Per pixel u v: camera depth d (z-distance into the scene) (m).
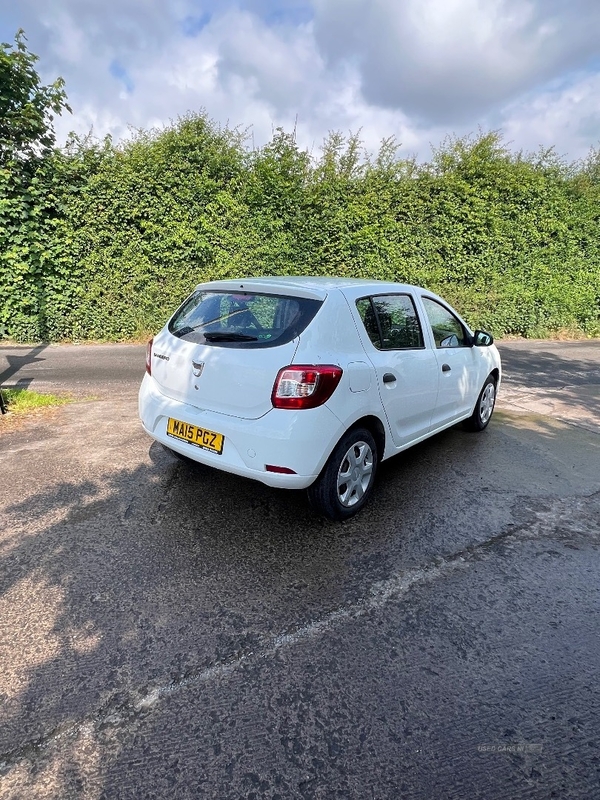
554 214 13.05
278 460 2.89
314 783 1.70
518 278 13.12
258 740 1.85
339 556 3.01
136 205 9.93
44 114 9.66
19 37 9.12
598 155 14.16
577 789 1.71
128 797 1.64
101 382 7.28
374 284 3.77
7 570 2.77
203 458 3.19
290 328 3.04
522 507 3.71
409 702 2.03
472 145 12.32
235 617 2.48
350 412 3.14
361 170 11.44
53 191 9.58
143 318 10.62
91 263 10.05
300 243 11.08
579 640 2.39
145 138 10.12
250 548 3.06
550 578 2.87
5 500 3.56
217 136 10.49
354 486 3.43
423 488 3.99
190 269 10.56
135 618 2.45
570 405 6.82
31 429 5.11
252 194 10.50
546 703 2.04
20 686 2.04
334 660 2.23
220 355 3.13
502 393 7.48
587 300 14.01
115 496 3.65
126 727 1.89
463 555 3.07
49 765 1.74
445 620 2.50
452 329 4.73
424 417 4.16
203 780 1.70
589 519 3.56
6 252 9.49
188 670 2.15
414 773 1.75
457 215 12.05
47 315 10.16
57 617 2.43
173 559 2.92
